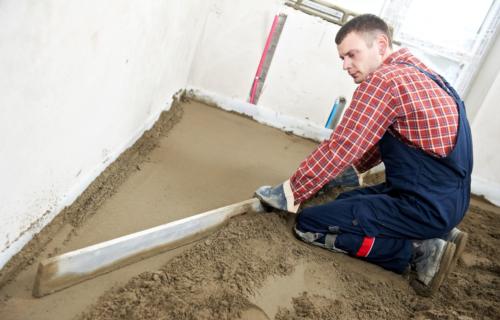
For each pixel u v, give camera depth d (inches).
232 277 59.5
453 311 64.1
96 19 55.4
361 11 108.8
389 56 65.7
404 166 65.2
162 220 70.9
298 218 73.2
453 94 64.6
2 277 51.2
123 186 76.8
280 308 58.1
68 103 56.0
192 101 121.6
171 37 91.6
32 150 50.7
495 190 115.2
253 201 73.2
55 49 48.1
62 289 51.9
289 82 116.9
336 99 116.3
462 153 62.9
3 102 41.8
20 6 39.4
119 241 54.7
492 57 108.0
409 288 69.8
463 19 107.7
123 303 51.4
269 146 110.8
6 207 49.1
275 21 109.8
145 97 88.9
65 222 63.8
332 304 61.6
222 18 112.3
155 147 93.4
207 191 83.3
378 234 67.9
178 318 50.4
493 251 87.7
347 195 78.3
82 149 65.9
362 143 62.6
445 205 64.4
